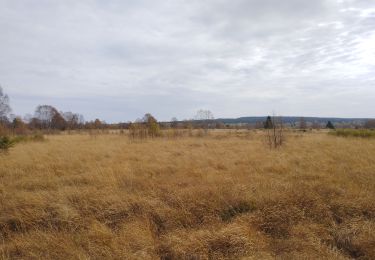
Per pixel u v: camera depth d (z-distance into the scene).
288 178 6.42
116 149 12.61
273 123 14.71
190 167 7.99
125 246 3.50
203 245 3.45
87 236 3.79
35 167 8.14
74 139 20.53
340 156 9.09
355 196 4.80
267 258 3.18
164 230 4.09
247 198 4.81
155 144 15.30
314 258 3.19
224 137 21.55
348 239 3.60
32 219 4.33
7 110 34.91
